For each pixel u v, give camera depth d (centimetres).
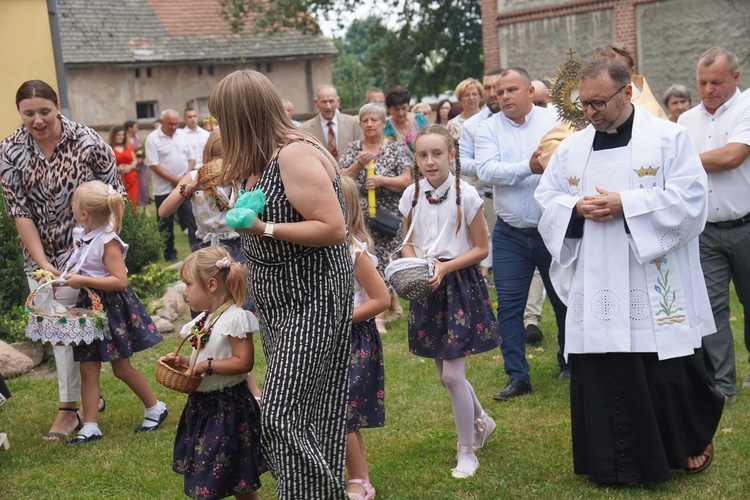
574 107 537
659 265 427
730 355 568
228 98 344
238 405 393
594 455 435
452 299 470
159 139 1240
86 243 533
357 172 764
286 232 337
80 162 549
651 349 424
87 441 538
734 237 558
